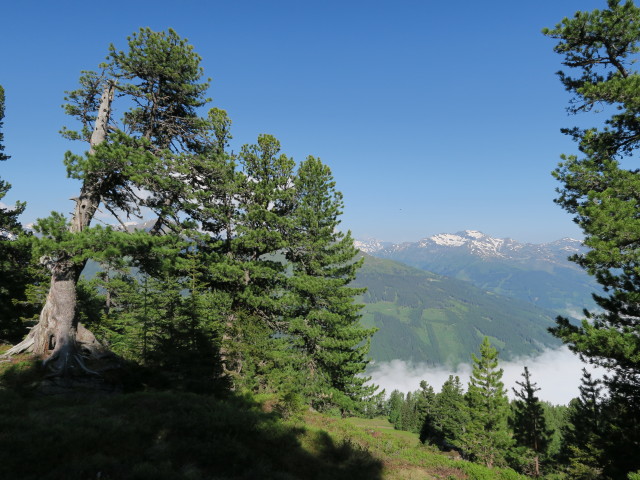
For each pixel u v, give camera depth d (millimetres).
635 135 14109
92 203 17047
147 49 18594
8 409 11234
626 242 11969
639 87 12234
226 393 19250
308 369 28578
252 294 26422
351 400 28375
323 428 18594
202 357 19078
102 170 15906
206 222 26609
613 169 12711
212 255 25266
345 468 13508
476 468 16875
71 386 14648
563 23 14594
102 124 17656
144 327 22953
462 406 46375
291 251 29781
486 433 43156
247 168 28312
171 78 19750
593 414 35625
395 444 18828
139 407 13039
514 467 49875
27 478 7211
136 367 18062
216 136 25938
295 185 29344
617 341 11570
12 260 23453
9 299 23531
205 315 22219
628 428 14648
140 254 16094
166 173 17688
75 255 14258
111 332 30328
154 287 23906
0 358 15000
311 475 11906
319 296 28109
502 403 43438
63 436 9242
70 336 15617
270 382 24781
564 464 45438
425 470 16047
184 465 9398
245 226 26219
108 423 10641
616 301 13078
